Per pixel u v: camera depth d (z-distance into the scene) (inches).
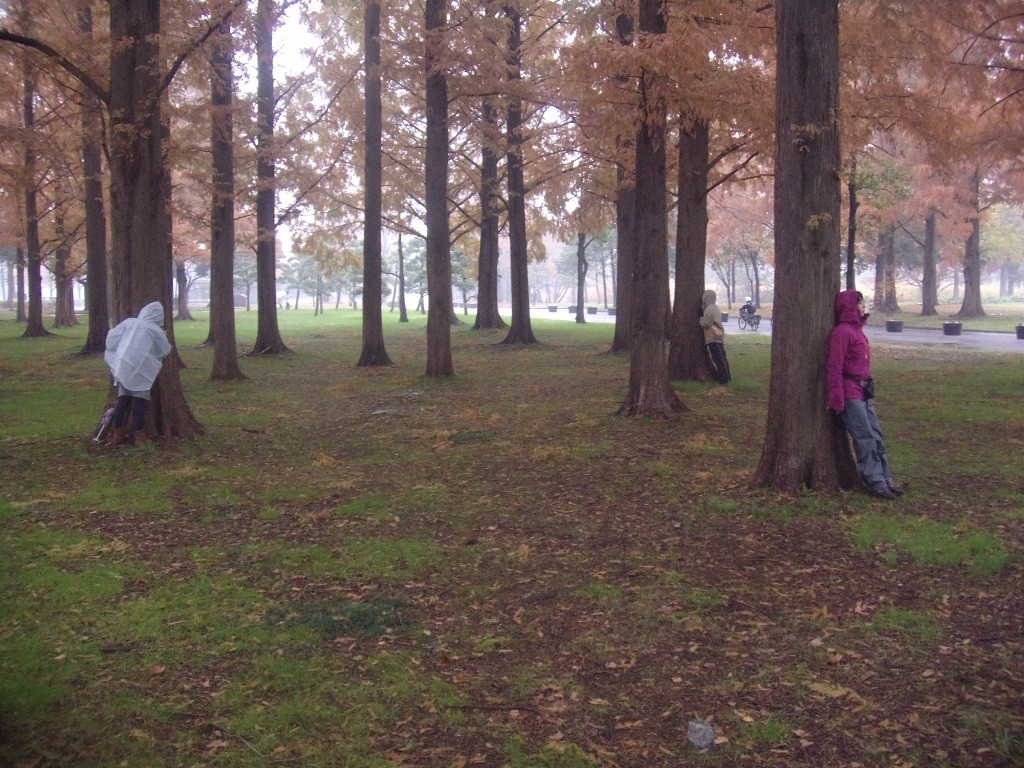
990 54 637.9
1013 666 167.8
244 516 297.6
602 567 235.3
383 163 1186.6
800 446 301.7
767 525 266.2
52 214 1544.0
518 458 389.7
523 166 1014.4
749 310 1544.0
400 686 166.1
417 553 251.8
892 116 596.1
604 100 458.3
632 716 154.6
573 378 727.7
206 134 824.3
